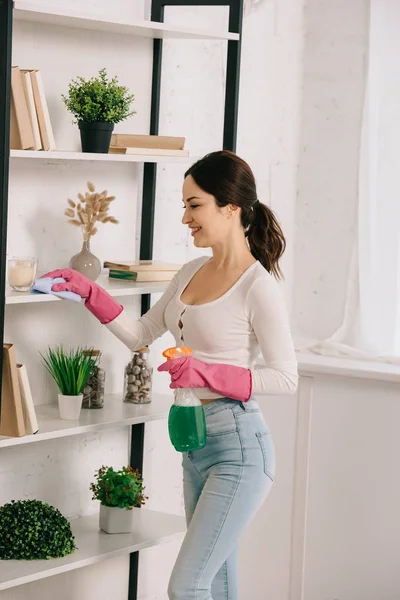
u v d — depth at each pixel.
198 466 2.64
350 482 3.64
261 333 2.57
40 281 2.69
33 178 2.94
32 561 2.78
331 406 3.65
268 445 2.62
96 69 3.07
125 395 3.16
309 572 3.74
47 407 3.03
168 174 3.42
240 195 2.59
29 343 3.00
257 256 2.73
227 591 2.79
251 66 3.69
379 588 3.61
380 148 3.78
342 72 3.89
